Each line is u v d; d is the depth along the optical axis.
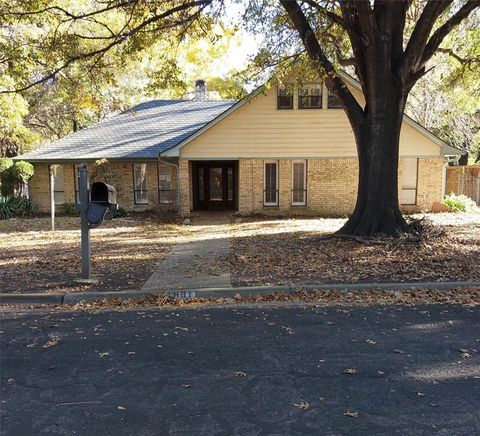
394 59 11.16
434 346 5.03
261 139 20.19
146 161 21.30
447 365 4.50
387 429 3.34
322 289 7.56
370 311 6.46
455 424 3.40
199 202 24.42
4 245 12.98
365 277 8.17
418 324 5.84
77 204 8.16
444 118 29.19
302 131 20.17
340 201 20.55
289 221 18.28
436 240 11.06
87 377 4.32
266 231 15.05
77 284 8.05
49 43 11.83
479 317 6.12
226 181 24.38
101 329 5.81
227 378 4.26
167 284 8.02
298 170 20.67
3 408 3.74
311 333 5.52
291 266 9.19
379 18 10.77
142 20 12.09
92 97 13.96
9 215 20.55
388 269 8.69
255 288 7.54
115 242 13.28
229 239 13.40
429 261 9.20
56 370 4.49
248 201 20.59
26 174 21.08
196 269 9.20
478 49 14.38
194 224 17.84
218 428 3.39
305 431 3.33
